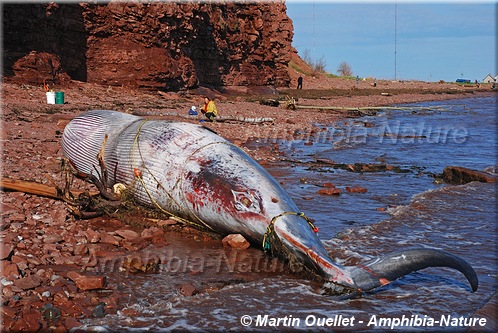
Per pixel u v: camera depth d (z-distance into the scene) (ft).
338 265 23.30
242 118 87.71
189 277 24.04
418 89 270.05
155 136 33.32
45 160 43.39
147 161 32.58
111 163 34.65
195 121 81.71
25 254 24.93
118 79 111.04
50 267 23.91
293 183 44.80
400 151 68.80
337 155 63.21
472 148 72.79
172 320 19.77
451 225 33.19
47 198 33.65
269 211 26.96
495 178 47.06
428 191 42.63
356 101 174.60
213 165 30.32
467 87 326.03
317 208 36.63
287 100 132.46
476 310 21.09
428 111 144.87
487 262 26.71
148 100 101.91
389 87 291.38
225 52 158.61
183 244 28.89
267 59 181.98
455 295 22.71
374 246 28.68
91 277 22.24
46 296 20.89
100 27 109.29
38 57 95.14
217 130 75.15
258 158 56.34
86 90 100.63
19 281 21.62
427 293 22.89
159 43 116.26
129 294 21.89
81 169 38.11
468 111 148.97
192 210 30.27
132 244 27.94
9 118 60.44
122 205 32.81
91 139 37.22
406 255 22.95
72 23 104.32
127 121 36.65
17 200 32.14
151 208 32.89
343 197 40.27
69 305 20.38
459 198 40.47
